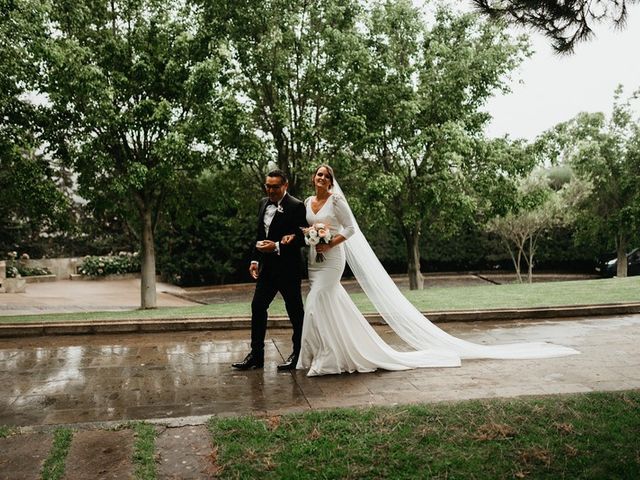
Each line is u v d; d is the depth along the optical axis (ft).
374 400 15.62
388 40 54.90
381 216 53.47
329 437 12.16
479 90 55.31
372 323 28.07
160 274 88.74
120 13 45.55
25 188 42.47
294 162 51.06
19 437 12.41
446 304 33.37
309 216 19.33
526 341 23.58
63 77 39.22
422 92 54.75
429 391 16.42
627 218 80.74
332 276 18.71
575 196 84.74
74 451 11.67
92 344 23.91
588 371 18.45
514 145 56.90
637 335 24.39
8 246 92.12
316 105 50.75
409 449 11.55
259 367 19.60
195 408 15.17
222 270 82.94
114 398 16.15
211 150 46.62
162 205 53.42
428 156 53.57
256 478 10.46
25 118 41.96
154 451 11.68
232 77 46.34
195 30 44.65
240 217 62.03
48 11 38.70
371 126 50.70
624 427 12.50
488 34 54.60
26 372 19.15
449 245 97.55
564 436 12.11
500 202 56.24
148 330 26.78
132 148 48.65
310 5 48.60
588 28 16.84
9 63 37.83
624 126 84.74
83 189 45.55
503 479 10.37
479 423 12.84
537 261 98.68
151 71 43.65
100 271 87.04
